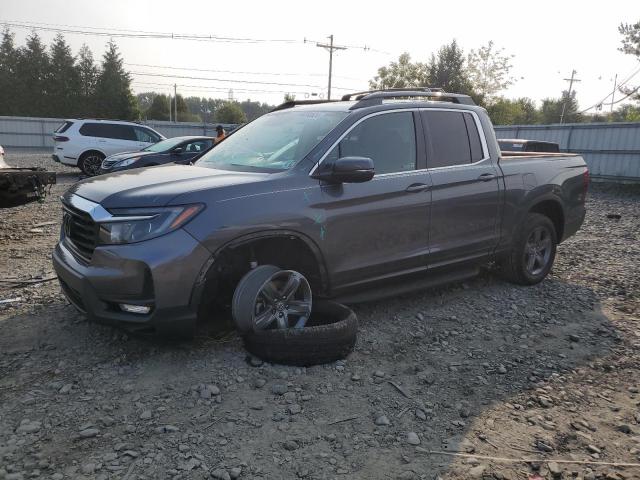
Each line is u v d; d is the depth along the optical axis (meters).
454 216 4.77
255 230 3.59
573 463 2.83
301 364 3.69
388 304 5.09
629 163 20.39
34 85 61.72
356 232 4.11
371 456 2.82
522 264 5.61
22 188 7.48
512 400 3.45
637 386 3.70
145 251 3.32
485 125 5.25
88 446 2.80
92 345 3.94
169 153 12.86
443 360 3.99
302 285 3.89
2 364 3.64
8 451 2.73
